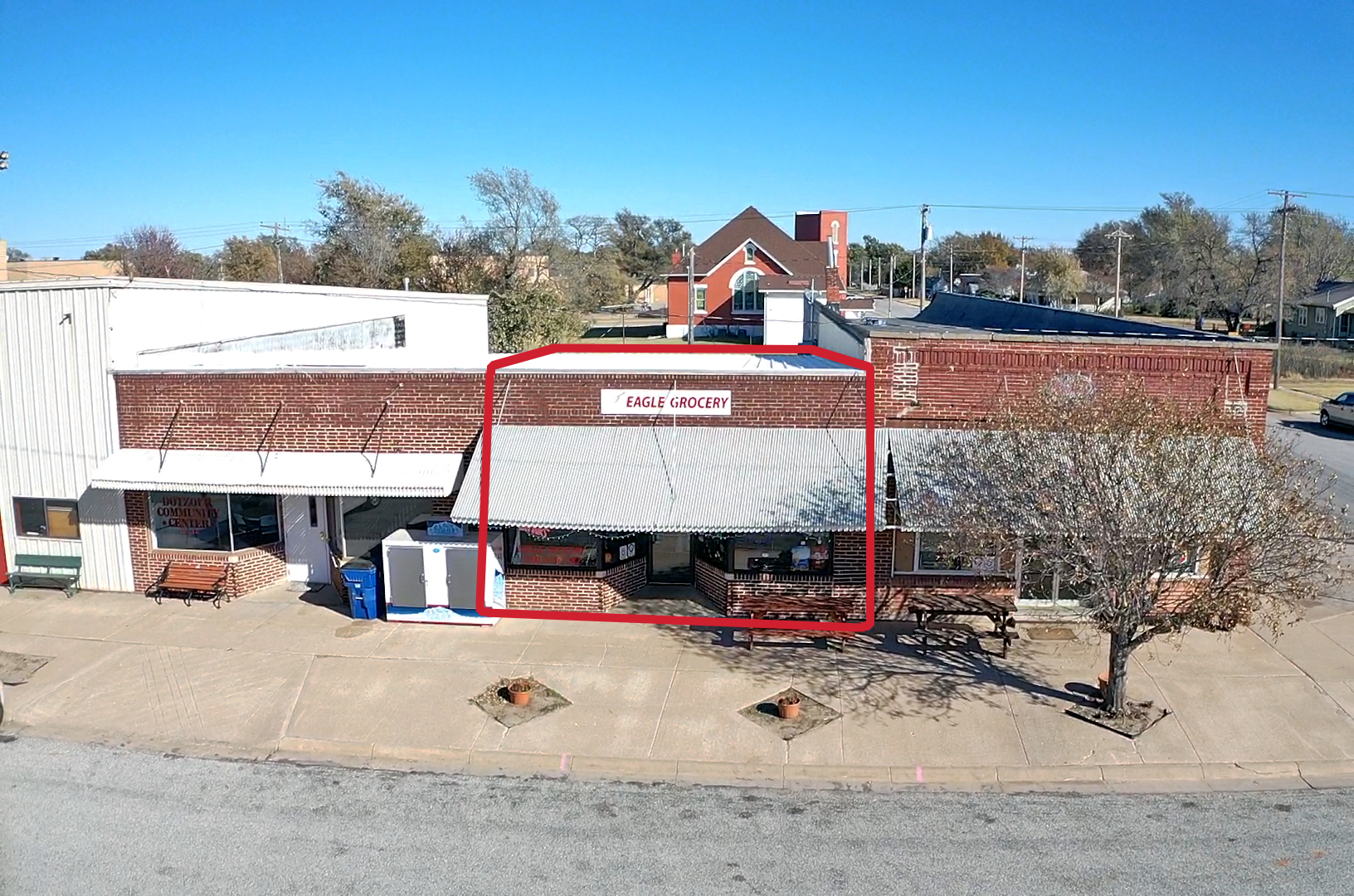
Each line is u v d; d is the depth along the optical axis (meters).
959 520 13.56
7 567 18.81
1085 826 10.80
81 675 14.80
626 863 10.17
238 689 14.30
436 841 10.60
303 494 16.86
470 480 16.47
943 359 16.16
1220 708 13.33
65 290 17.77
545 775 12.08
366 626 16.59
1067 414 13.04
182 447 17.88
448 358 23.89
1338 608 16.78
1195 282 68.06
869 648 15.50
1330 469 29.64
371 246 61.75
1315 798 11.34
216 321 20.80
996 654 15.24
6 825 10.93
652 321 86.56
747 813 11.15
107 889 9.73
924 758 12.28
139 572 18.33
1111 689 13.13
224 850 10.43
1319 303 67.00
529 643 15.82
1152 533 11.73
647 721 13.27
